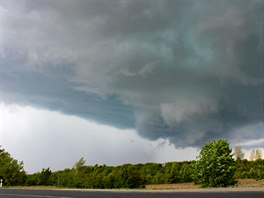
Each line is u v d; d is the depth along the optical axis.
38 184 50.62
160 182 47.59
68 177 44.50
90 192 23.73
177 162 53.00
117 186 34.25
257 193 17.80
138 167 57.16
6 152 55.56
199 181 30.06
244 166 57.00
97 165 55.78
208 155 29.98
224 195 16.67
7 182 50.69
